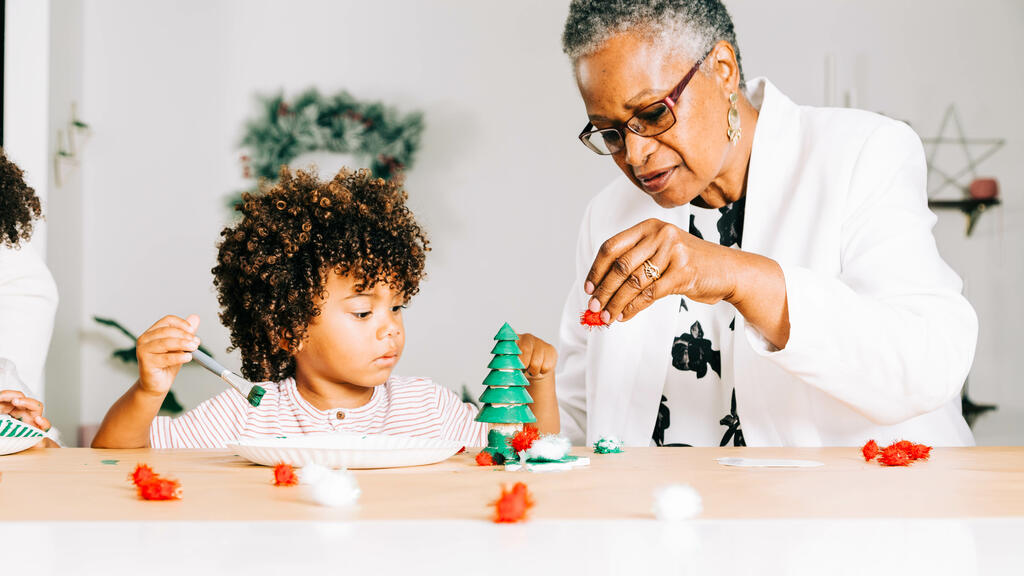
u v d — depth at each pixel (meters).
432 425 1.37
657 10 1.13
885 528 0.45
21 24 2.97
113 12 4.02
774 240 1.30
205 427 1.30
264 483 0.68
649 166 1.20
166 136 4.05
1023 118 3.92
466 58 4.13
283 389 1.36
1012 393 3.86
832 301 1.03
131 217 4.02
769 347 1.08
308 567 0.37
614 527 0.45
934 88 3.95
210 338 4.04
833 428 1.28
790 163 1.33
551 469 0.77
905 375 1.06
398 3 4.14
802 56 4.02
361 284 1.28
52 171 3.69
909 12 3.97
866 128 1.31
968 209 3.91
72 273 3.88
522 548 0.41
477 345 4.11
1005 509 0.52
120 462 0.88
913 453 0.87
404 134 4.12
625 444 1.42
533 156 4.12
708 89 1.18
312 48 4.13
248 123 4.09
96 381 3.97
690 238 1.00
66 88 3.81
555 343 4.09
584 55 1.16
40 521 0.48
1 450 0.96
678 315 1.41
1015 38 3.93
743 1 4.04
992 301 3.89
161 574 0.36
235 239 1.35
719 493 0.60
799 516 0.49
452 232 4.12
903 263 1.18
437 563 0.38
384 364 1.30
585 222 1.61
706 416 1.41
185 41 4.07
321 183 1.43
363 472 0.76
